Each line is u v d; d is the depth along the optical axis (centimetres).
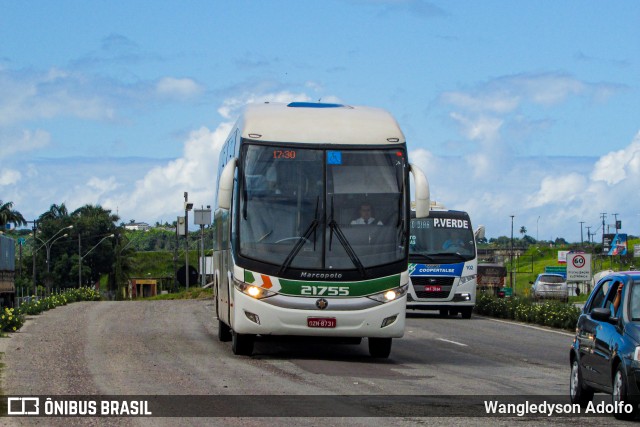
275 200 1667
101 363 1608
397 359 1828
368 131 1716
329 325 1644
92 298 4875
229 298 1777
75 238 10725
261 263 1645
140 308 3550
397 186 1692
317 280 1641
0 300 4625
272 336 1778
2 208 11269
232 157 1855
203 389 1290
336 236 1658
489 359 1880
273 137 1692
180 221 5653
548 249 11569
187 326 2605
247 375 1466
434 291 3167
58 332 2278
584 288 6650
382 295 1655
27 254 11250
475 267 3200
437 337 2439
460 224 3219
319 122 1717
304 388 1321
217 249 2141
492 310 3481
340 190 1673
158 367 1555
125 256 10969
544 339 2428
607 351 1138
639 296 1163
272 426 1004
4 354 1719
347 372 1550
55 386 1302
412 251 3175
